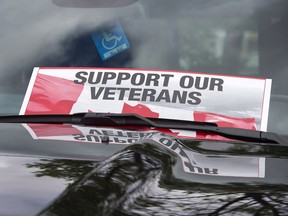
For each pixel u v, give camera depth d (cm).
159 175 166
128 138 218
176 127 255
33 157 183
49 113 276
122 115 253
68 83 284
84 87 282
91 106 276
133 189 153
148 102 276
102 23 309
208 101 275
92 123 253
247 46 307
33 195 146
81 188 149
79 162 178
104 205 141
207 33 307
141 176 163
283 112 286
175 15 312
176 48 305
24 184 154
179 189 159
